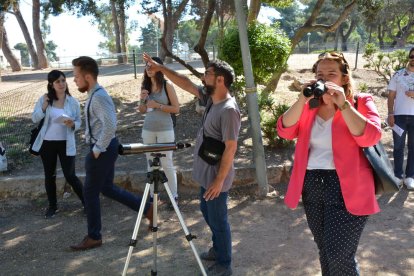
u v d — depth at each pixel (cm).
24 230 496
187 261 412
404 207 527
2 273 403
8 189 584
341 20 1054
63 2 2062
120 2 1249
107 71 1988
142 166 638
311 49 3691
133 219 515
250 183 598
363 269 389
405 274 380
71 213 540
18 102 1179
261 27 848
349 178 271
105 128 407
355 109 273
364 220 276
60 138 506
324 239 279
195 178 358
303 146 285
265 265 400
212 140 339
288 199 291
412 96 548
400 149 577
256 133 558
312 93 257
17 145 773
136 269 401
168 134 497
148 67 403
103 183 432
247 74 543
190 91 395
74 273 398
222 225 361
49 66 3359
